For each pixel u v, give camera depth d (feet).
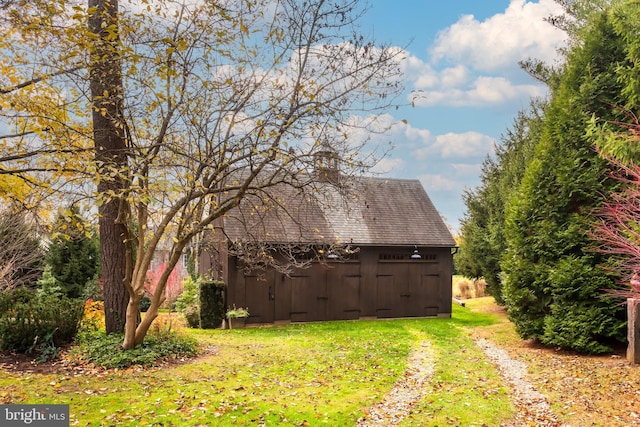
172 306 69.72
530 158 58.44
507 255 41.52
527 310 39.45
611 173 33.22
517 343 40.65
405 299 59.88
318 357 33.65
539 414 21.54
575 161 36.88
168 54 23.97
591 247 34.99
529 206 39.60
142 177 20.71
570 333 35.47
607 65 37.65
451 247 61.26
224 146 27.27
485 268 64.13
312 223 56.59
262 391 23.88
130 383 24.07
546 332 36.83
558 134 38.47
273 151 25.53
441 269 61.72
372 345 39.55
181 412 19.79
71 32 21.12
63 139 22.75
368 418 20.88
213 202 31.27
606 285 35.04
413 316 60.08
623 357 33.55
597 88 37.11
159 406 20.40
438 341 41.98
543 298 38.42
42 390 22.12
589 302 35.60
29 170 21.03
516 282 39.68
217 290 52.16
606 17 38.37
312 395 23.66
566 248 36.52
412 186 68.80
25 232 49.14
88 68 23.27
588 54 38.50
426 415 21.34
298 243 47.24
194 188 26.40
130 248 28.89
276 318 53.67
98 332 34.04
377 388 25.76
